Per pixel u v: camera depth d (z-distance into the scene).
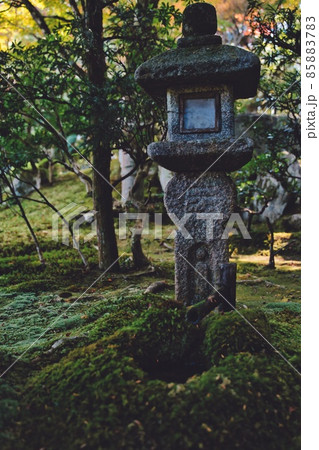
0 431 2.35
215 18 3.75
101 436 2.24
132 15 6.06
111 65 7.22
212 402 2.35
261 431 2.28
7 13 8.03
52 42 6.05
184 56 3.53
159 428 2.25
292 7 6.55
